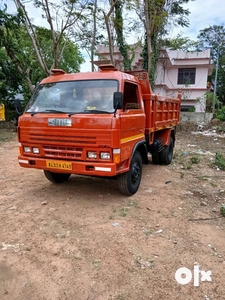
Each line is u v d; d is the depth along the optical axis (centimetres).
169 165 739
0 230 360
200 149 1002
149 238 341
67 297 242
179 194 502
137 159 498
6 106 1828
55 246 322
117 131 386
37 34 1570
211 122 1733
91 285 256
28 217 400
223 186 555
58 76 486
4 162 744
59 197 480
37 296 243
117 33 1501
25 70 1595
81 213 414
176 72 2306
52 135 417
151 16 1308
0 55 1541
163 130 717
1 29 1437
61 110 428
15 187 534
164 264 288
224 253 312
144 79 540
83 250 313
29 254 306
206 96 2144
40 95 468
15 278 267
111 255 304
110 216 403
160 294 245
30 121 434
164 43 1606
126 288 252
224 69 3036
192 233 356
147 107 541
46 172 516
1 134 1295
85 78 448
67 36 1559
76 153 407
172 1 1393
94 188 528
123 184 462
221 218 406
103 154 392
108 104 411
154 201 464
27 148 449
